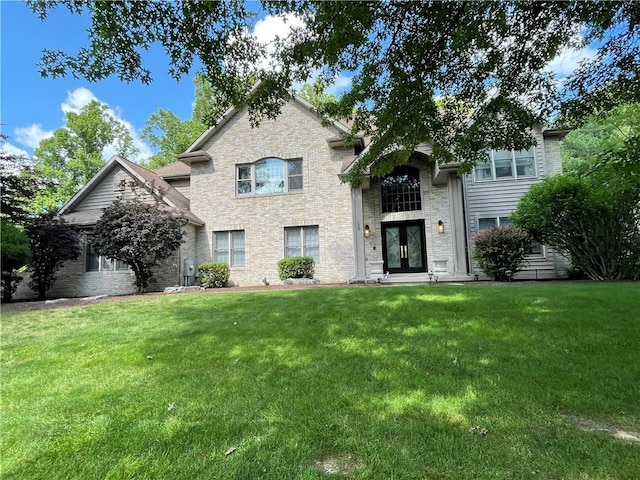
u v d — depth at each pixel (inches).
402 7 177.0
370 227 563.2
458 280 469.4
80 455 86.8
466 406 103.0
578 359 135.6
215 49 172.4
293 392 118.5
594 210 378.9
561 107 244.7
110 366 154.2
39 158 1245.7
